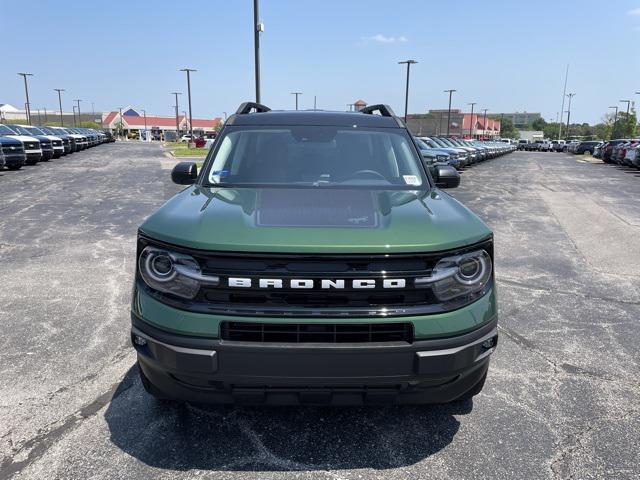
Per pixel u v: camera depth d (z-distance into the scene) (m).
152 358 2.50
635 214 11.27
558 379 3.70
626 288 5.93
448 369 2.45
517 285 6.02
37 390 3.42
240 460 2.73
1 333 4.35
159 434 2.95
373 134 3.92
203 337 2.38
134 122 129.62
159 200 12.53
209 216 2.66
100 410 3.20
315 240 2.39
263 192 3.19
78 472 2.62
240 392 2.48
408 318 2.39
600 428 3.09
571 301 5.46
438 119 100.00
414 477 2.62
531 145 80.56
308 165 3.59
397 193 3.25
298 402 2.54
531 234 9.07
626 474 2.66
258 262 2.37
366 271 2.37
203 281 2.38
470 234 2.60
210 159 3.68
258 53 17.47
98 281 5.83
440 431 3.03
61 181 16.61
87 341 4.20
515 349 4.21
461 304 2.50
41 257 6.90
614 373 3.81
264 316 2.35
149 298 2.51
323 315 2.35
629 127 83.81
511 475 2.64
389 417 3.17
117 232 8.60
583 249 7.92
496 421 3.14
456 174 3.81
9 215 10.13
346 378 2.39
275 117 4.08
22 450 2.79
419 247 2.40
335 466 2.70
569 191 16.12
